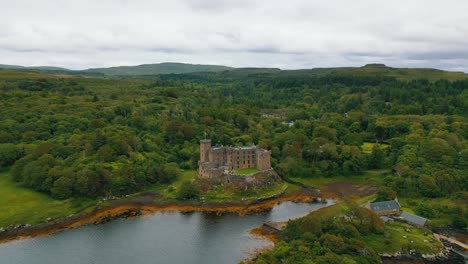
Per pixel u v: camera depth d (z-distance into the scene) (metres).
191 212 180.25
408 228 147.12
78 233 155.75
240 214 177.88
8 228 155.38
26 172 191.12
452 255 131.38
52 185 186.75
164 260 133.38
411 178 193.88
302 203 194.88
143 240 149.50
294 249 123.62
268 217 174.00
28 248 141.38
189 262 132.00
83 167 197.38
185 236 153.38
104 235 154.25
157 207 185.75
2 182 196.12
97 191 194.00
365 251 123.56
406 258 128.38
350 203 165.75
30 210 170.50
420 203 169.88
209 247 143.12
